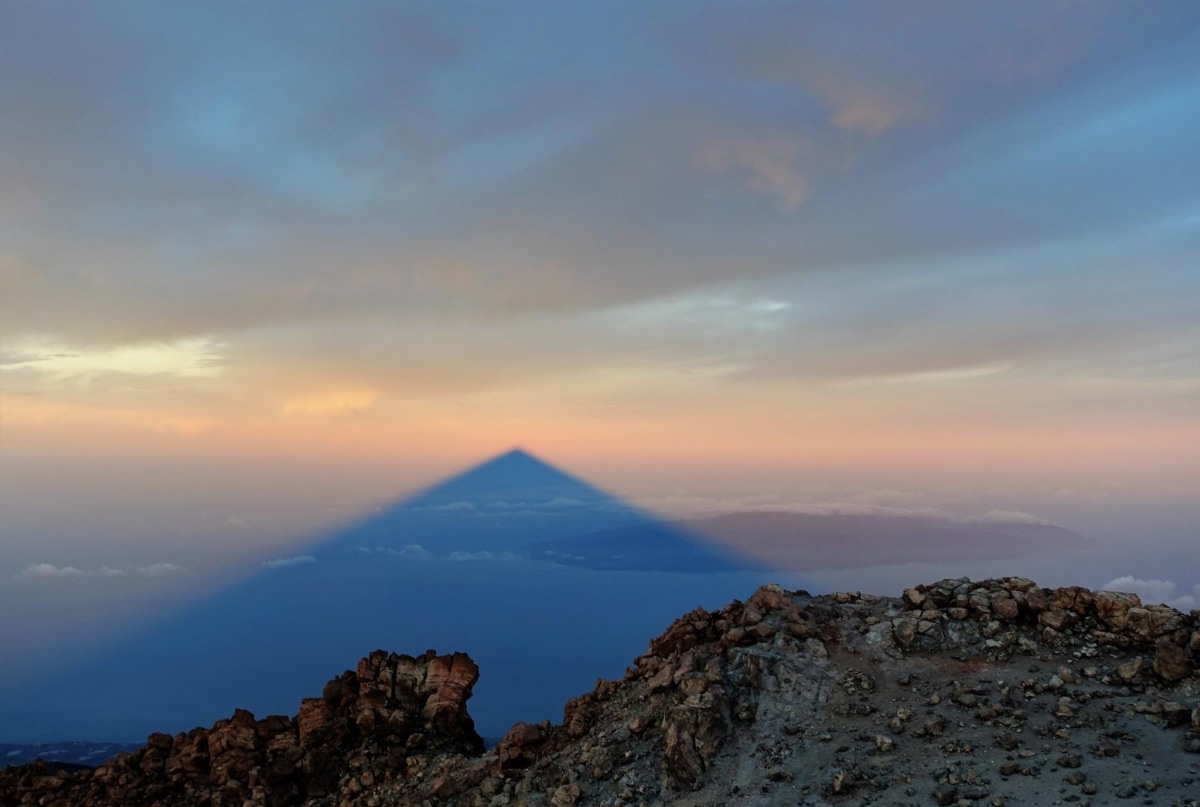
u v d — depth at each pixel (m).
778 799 25.62
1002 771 24.61
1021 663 29.75
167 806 37.56
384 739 39.25
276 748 39.47
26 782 40.41
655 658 36.22
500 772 33.66
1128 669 27.89
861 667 30.98
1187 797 22.11
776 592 35.12
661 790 28.12
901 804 24.19
